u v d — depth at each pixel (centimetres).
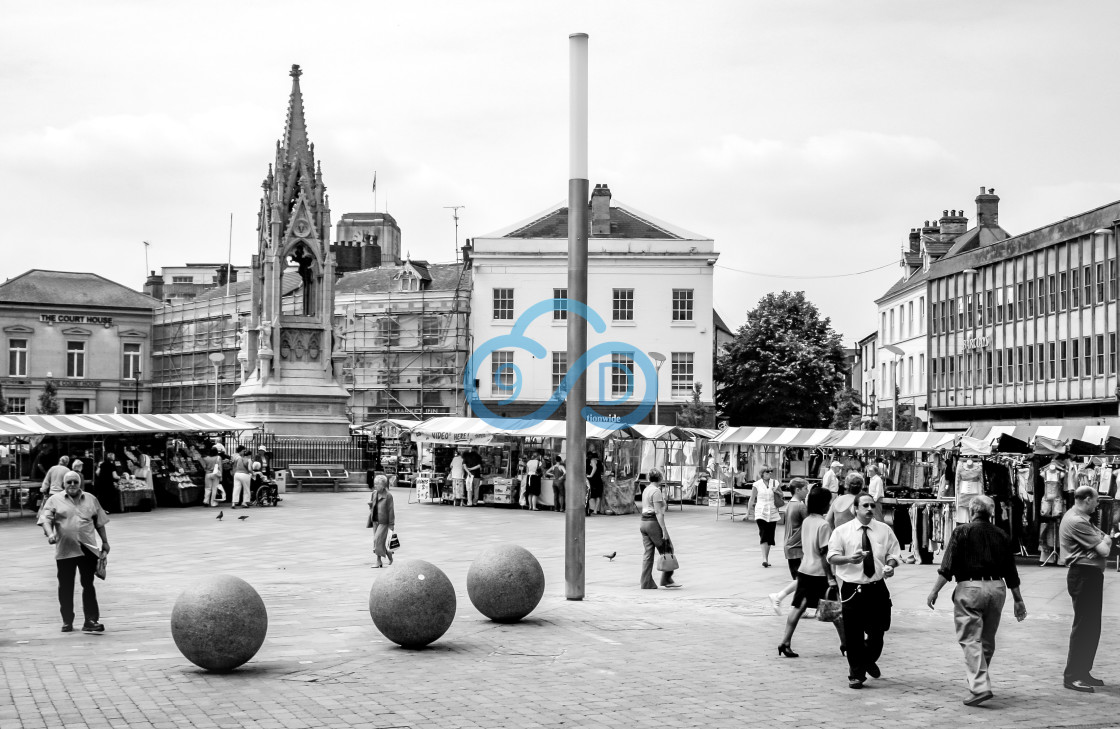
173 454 4444
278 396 5162
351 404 7212
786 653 1358
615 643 1433
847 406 7694
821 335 7238
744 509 4409
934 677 1248
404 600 1345
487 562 1574
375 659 1298
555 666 1273
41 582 2159
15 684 1151
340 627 1552
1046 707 1102
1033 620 1717
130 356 8431
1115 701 1132
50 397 7719
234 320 7594
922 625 1656
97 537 1534
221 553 2703
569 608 1758
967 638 1116
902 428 7038
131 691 1118
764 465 4488
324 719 1009
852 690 1173
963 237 7550
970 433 2781
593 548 2875
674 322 6906
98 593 1991
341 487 5162
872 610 1181
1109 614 1791
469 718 1021
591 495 4062
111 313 8331
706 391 6888
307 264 5378
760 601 1886
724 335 10294
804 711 1076
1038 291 6119
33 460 4584
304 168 5256
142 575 2281
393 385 7144
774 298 7262
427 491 4578
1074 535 1188
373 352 7212
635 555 2711
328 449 5219
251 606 1213
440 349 7019
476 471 4434
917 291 7794
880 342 8794
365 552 2727
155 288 9631
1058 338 5888
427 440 4478
